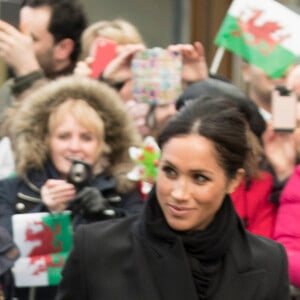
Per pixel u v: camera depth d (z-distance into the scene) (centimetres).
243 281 774
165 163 738
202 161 729
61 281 795
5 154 1139
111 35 1325
